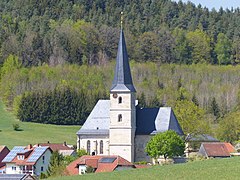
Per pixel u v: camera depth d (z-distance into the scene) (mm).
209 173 170875
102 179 175750
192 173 173125
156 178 171250
